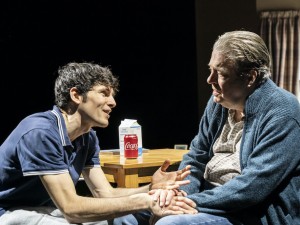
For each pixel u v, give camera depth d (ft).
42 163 6.79
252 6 16.10
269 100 6.74
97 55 16.55
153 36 16.80
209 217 6.57
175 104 16.84
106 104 7.20
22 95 15.87
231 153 7.32
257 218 6.74
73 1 16.14
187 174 7.23
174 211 6.68
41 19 15.80
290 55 18.48
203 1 16.26
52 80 16.10
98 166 8.16
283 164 6.47
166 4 16.61
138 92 16.96
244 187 6.48
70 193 6.80
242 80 6.85
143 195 6.78
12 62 15.64
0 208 7.27
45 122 7.02
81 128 7.27
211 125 7.60
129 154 9.75
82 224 7.40
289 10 18.38
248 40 6.85
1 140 15.81
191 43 16.44
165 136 16.96
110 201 6.75
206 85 16.49
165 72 16.83
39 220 7.07
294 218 6.72
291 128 6.56
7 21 15.40
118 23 16.66
